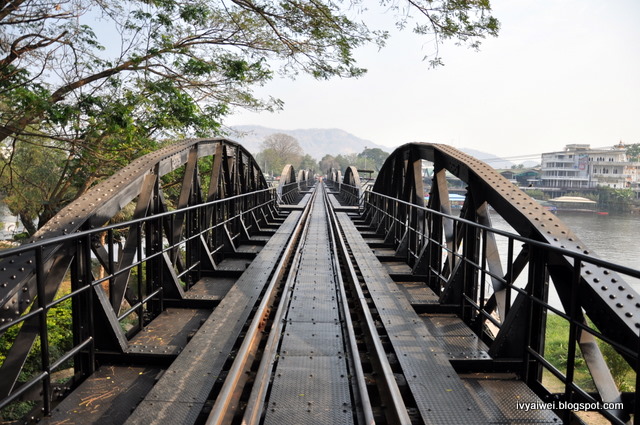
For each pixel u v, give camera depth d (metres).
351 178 31.88
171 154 6.66
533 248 3.79
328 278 7.37
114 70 10.91
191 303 5.83
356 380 3.53
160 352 4.09
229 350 4.08
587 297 3.28
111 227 4.04
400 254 9.45
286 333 4.73
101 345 4.12
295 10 10.63
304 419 3.03
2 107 9.55
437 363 3.84
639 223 8.31
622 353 2.70
